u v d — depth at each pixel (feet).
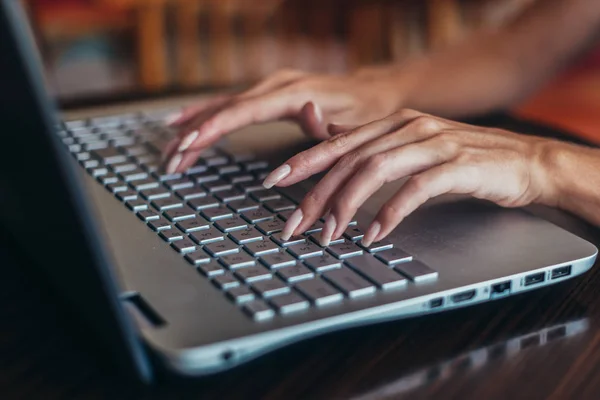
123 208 2.06
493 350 1.57
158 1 6.49
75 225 1.27
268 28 6.83
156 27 6.53
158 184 2.23
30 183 1.33
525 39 3.32
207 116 2.53
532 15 3.43
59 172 1.22
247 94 2.64
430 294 1.61
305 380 1.47
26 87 1.16
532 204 2.17
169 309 1.51
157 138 2.68
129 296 1.56
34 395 1.44
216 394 1.43
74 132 2.76
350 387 1.45
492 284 1.68
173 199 2.11
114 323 1.36
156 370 1.46
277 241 1.82
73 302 1.53
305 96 2.64
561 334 1.64
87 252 1.29
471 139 2.03
